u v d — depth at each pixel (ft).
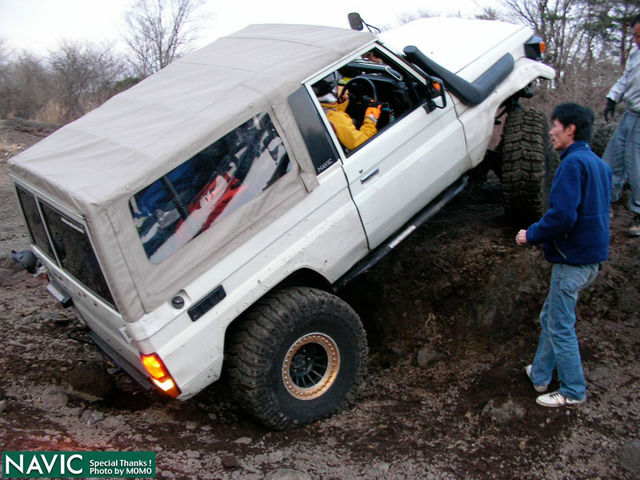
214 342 11.60
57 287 14.53
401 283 17.08
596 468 11.17
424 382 14.85
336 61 13.16
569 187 10.89
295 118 12.44
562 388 12.55
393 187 14.08
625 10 45.57
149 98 13.50
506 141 16.31
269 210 12.16
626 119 16.67
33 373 14.80
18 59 59.31
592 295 15.52
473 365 14.98
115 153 11.55
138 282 10.66
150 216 10.78
